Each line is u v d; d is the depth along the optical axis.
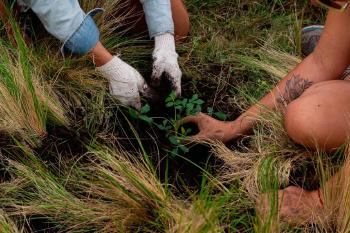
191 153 1.98
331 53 1.78
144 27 2.24
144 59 2.24
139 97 2.05
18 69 1.97
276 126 1.89
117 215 1.76
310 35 2.23
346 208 1.69
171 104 2.02
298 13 2.44
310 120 1.71
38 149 1.97
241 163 1.90
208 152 1.98
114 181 1.76
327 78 1.81
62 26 1.93
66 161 1.93
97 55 1.99
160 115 2.08
